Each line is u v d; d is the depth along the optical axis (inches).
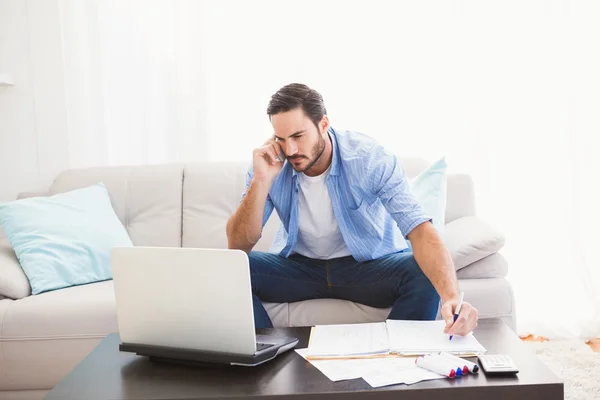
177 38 116.3
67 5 116.9
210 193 104.3
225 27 117.8
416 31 117.2
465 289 81.7
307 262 85.6
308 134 76.1
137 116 118.6
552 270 117.7
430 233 74.0
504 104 117.2
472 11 116.2
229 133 119.6
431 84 117.7
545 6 115.7
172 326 58.7
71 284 90.9
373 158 81.5
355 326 65.5
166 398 50.7
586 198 118.4
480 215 118.2
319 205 84.5
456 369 52.0
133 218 104.9
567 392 85.8
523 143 117.5
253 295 81.7
